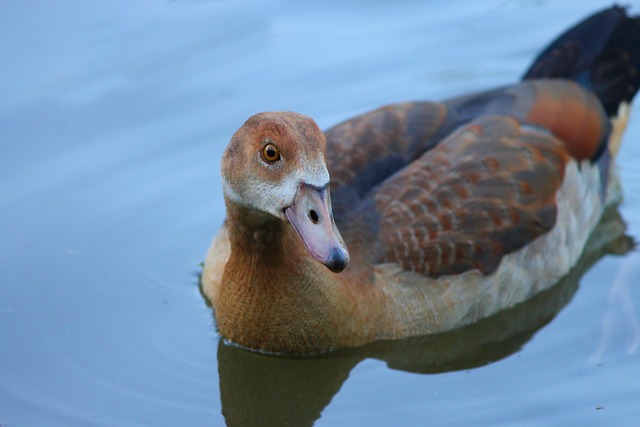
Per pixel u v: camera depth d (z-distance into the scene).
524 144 13.36
